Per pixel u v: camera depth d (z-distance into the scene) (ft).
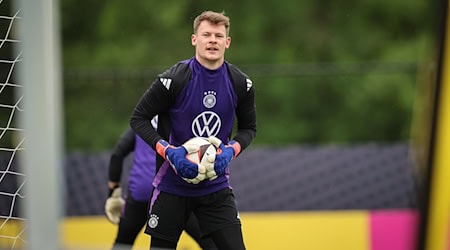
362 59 206.69
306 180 98.32
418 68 125.90
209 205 55.21
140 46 205.87
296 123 177.06
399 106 177.78
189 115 52.90
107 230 91.86
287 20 208.44
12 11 55.98
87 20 208.44
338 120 177.27
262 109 176.65
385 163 99.40
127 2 206.90
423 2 205.26
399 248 93.35
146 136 53.21
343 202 96.99
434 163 86.38
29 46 41.83
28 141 42.32
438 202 85.92
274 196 96.89
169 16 205.87
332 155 99.76
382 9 207.51
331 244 93.56
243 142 54.65
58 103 43.80
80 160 96.02
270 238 93.66
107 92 174.70
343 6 209.05
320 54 207.72
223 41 52.31
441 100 86.17
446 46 85.97
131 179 69.46
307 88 176.45
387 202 97.30
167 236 55.21
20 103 55.21
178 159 51.83
